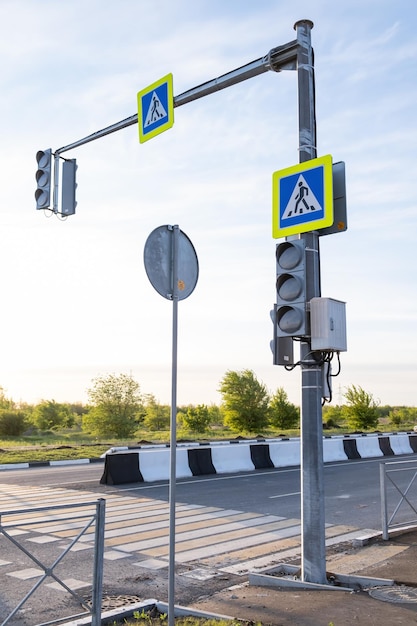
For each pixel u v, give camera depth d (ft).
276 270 20.63
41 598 19.63
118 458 47.73
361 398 147.02
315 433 20.01
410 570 22.11
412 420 193.88
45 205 34.06
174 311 15.92
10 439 118.11
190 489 44.55
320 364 19.97
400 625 15.94
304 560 20.17
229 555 25.67
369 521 33.55
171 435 15.07
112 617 17.26
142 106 28.71
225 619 16.80
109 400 123.34
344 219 20.02
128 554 25.63
